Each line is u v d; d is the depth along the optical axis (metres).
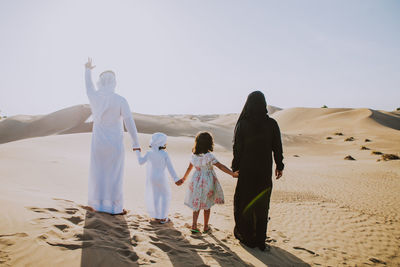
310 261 3.62
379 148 41.00
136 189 8.01
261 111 3.88
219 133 60.09
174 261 2.89
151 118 66.06
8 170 7.20
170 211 5.79
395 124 73.25
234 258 3.29
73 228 3.09
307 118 89.00
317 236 4.89
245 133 3.86
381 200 8.86
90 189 4.07
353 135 57.72
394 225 5.97
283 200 8.16
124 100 4.04
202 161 4.09
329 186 11.52
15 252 2.34
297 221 5.85
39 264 2.26
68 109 71.19
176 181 4.29
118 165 4.06
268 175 3.84
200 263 2.95
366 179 13.88
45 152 13.80
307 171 17.28
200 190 4.09
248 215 3.83
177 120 67.25
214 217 5.67
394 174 15.69
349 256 4.01
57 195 5.08
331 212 6.88
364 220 6.26
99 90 3.98
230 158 24.44
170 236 3.68
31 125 66.38
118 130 4.05
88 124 60.56
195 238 3.81
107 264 2.50
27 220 2.96
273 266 3.26
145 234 3.51
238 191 3.95
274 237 4.57
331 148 47.94
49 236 2.75
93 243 2.82
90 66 4.14
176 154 24.14
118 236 3.26
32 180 6.51
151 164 4.34
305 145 52.81
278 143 3.86
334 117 81.69
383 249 4.46
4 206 3.14
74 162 11.46
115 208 4.08
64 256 2.47
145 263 2.70
